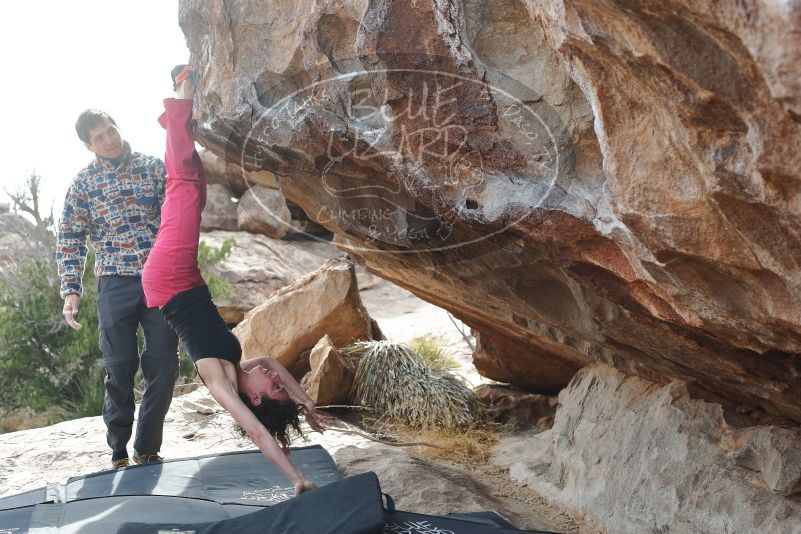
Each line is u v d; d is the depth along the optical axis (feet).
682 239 6.44
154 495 11.95
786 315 6.56
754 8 4.55
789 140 5.06
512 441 17.79
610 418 14.08
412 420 18.95
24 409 28.84
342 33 8.79
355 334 22.36
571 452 14.57
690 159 5.99
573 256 8.45
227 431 17.62
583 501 13.42
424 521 10.33
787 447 10.28
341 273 22.13
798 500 10.07
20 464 15.39
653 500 11.95
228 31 9.97
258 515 9.68
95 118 13.60
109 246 13.93
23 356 27.71
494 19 7.82
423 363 20.54
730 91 5.16
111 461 15.16
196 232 11.54
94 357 27.78
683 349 9.90
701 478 11.40
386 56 8.05
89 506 11.51
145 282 11.42
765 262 6.14
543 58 7.70
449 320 31.12
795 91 4.51
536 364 18.85
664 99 5.75
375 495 9.65
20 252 32.86
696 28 5.08
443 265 12.36
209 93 10.52
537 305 11.92
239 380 11.12
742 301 7.03
